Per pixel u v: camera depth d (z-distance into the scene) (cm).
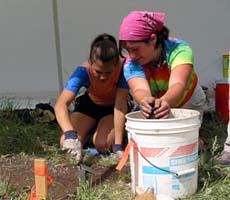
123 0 625
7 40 634
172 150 326
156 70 400
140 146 331
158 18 371
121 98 444
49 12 627
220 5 629
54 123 548
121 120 441
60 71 638
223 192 351
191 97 437
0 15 627
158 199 321
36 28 631
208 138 487
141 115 357
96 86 455
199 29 634
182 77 366
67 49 635
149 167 331
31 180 390
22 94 639
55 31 628
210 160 399
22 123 549
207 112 580
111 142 452
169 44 388
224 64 603
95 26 631
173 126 321
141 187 339
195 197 340
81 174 384
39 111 560
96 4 627
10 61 639
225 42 637
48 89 644
